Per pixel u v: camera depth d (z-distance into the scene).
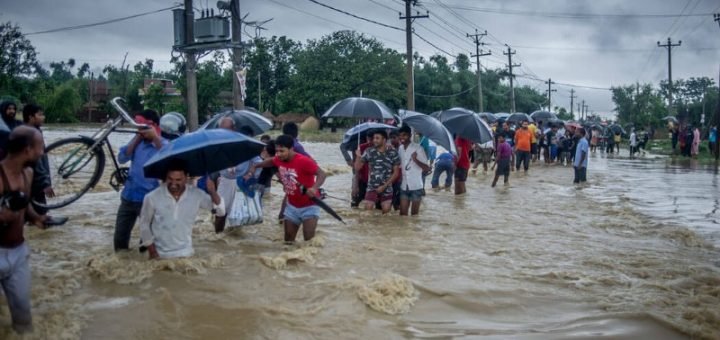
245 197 7.91
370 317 5.09
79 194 7.09
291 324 4.86
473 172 18.61
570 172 19.92
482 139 12.17
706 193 14.28
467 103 70.12
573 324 5.05
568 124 24.19
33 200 6.91
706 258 7.44
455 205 11.59
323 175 7.43
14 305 4.23
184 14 18.88
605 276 6.44
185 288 5.59
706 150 33.38
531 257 7.30
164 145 6.22
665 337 4.82
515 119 28.41
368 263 6.75
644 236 8.79
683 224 9.88
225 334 4.62
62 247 7.04
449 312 5.29
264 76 62.50
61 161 7.32
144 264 6.06
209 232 8.09
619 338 4.75
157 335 4.56
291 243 7.56
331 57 56.22
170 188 6.10
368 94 55.69
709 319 5.16
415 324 4.99
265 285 5.79
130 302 5.18
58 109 58.97
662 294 5.89
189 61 19.11
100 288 5.51
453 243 7.99
